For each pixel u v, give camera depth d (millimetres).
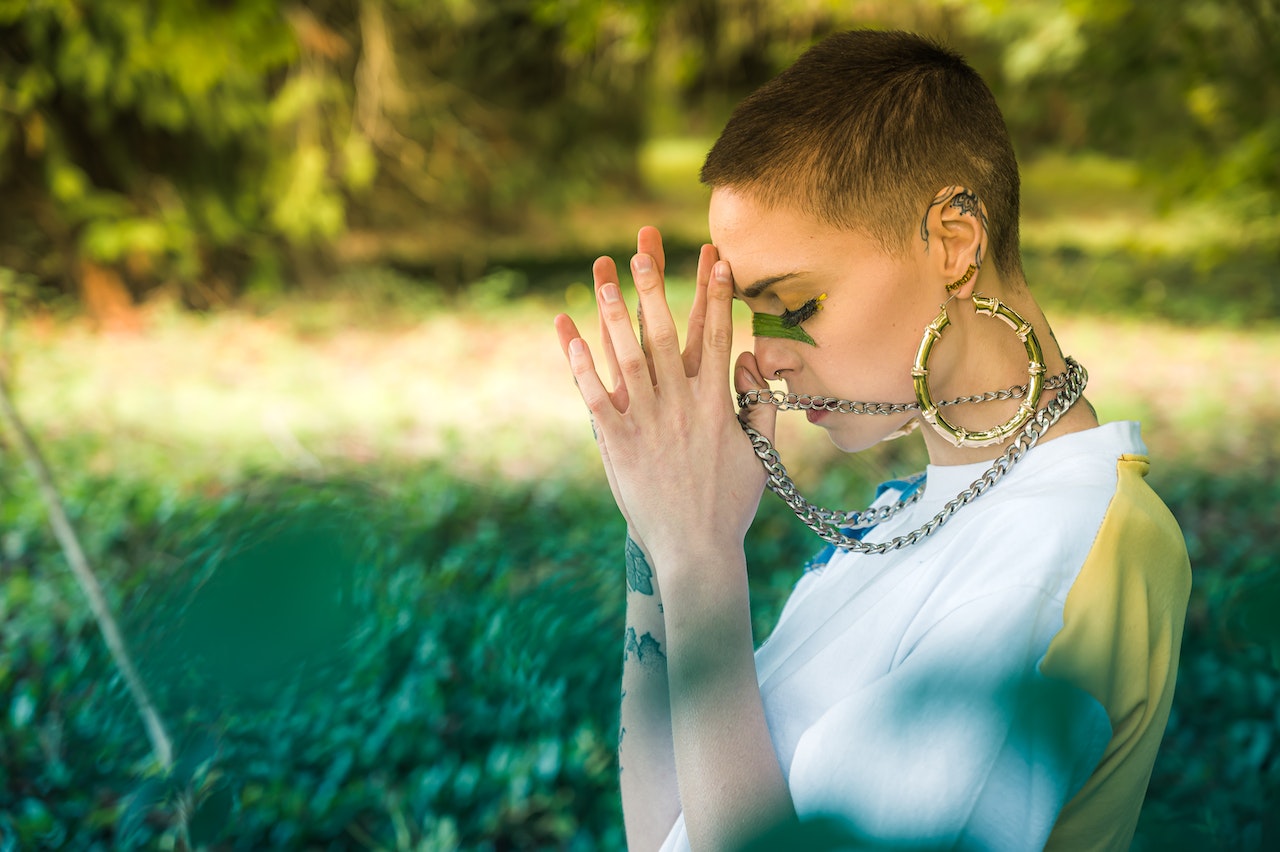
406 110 12945
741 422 1146
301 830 3127
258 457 6680
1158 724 1014
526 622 3826
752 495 1128
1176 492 5855
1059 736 891
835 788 937
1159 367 9273
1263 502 5691
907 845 883
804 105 1073
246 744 3094
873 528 1247
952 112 1080
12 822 3049
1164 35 10578
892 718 931
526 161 15336
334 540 1134
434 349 10602
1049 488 1041
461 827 3229
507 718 3566
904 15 8289
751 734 1044
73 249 11180
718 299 1113
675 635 1081
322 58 11930
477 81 14469
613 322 1115
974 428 1124
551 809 3277
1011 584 966
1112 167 25391
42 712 3557
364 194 14031
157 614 1098
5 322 8641
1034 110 13242
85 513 5383
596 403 1117
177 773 1874
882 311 1088
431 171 14391
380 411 8234
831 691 1096
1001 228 1119
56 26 10406
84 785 3229
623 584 4121
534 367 9953
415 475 6289
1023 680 917
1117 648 963
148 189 11555
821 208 1067
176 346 10312
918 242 1080
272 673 1084
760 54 12086
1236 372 9039
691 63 9906
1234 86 10516
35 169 11039
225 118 11219
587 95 15445
